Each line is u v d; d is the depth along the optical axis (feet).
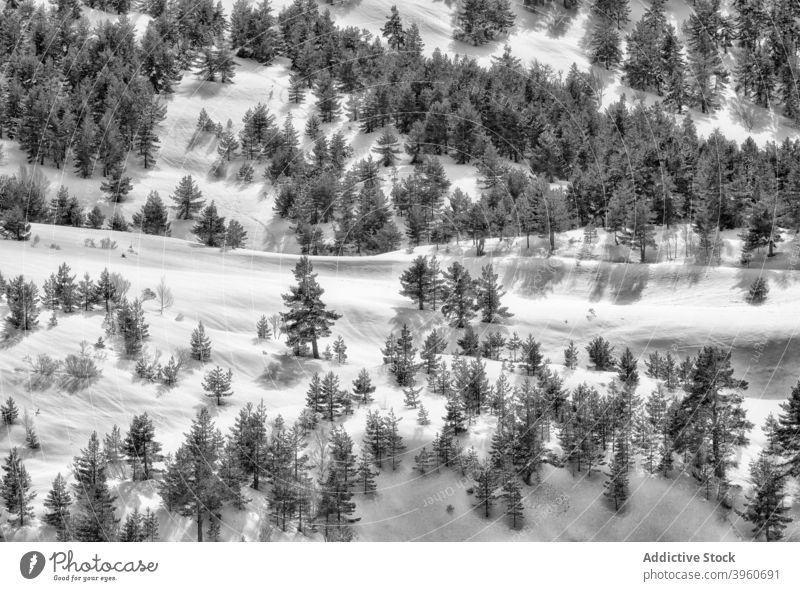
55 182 410.11
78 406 189.78
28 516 147.74
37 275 257.14
